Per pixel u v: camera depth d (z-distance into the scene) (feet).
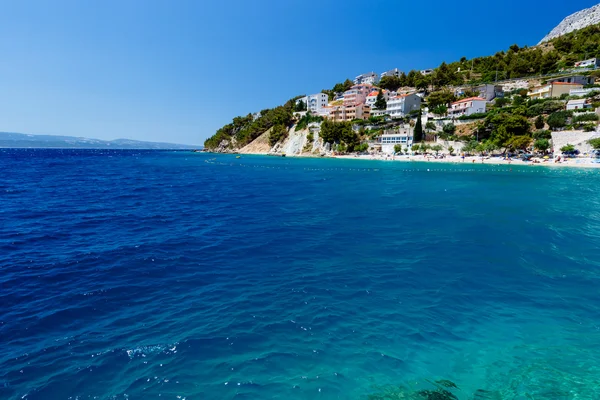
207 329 30.14
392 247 56.59
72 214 83.15
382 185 149.38
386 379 24.27
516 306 35.42
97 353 26.35
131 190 131.54
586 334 30.17
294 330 30.25
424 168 243.19
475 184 146.20
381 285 40.60
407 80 536.01
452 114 363.76
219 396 22.12
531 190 124.06
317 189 137.80
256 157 458.91
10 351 26.48
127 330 29.89
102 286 39.58
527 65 426.51
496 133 277.64
